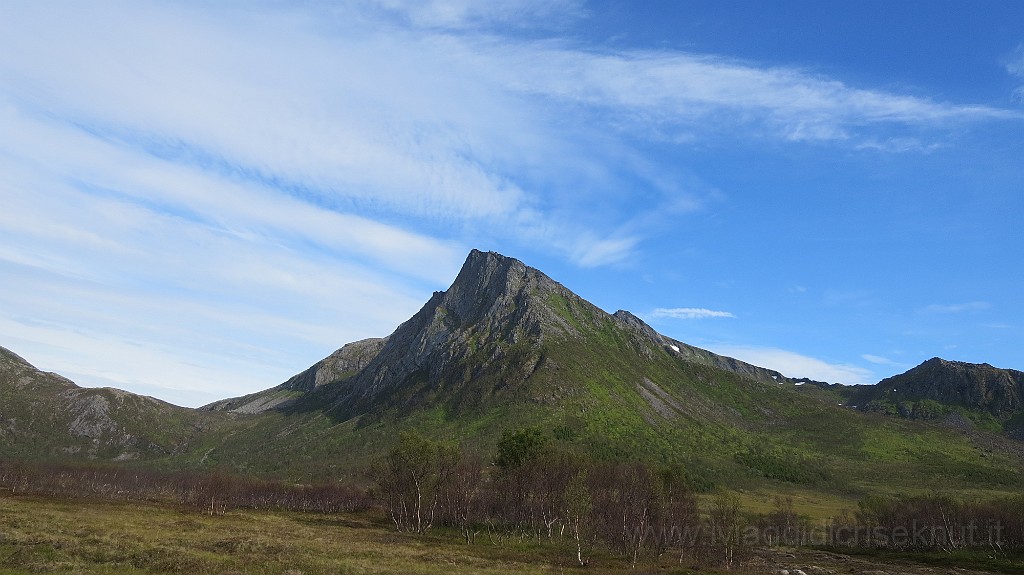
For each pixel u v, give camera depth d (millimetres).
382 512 153000
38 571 45688
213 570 50938
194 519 105125
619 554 89812
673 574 73062
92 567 48719
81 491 147750
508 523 115875
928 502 125625
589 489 99625
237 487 163875
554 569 70312
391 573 56375
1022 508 112625
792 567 89438
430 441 118250
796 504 193250
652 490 97625
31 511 84875
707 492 198000
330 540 84375
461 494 121000
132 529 75375
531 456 121875
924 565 96500
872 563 97812
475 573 61156
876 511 128500
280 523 113000
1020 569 89250
